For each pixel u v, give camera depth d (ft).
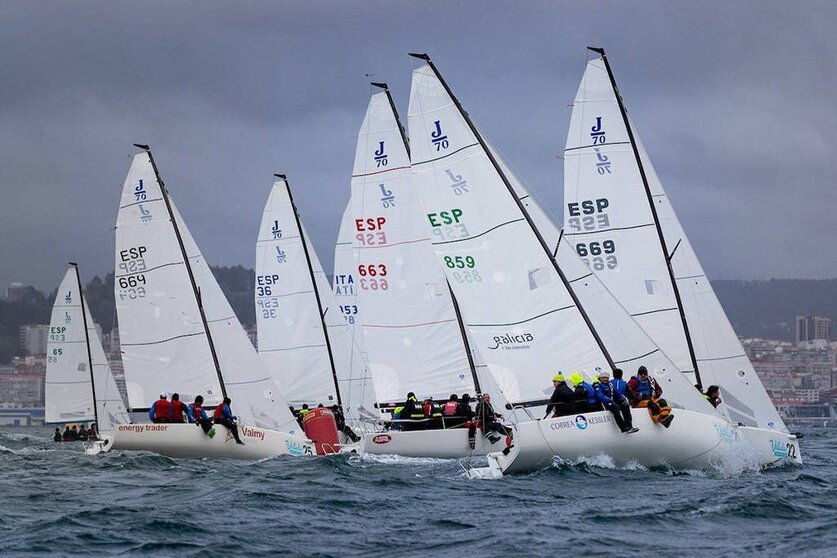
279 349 452.76
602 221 313.12
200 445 345.51
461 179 275.18
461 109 275.39
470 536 185.98
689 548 172.14
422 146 279.49
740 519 195.72
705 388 308.81
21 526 201.46
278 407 384.27
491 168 272.10
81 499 242.99
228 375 385.29
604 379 253.85
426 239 362.33
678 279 311.47
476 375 356.38
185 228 393.50
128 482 280.10
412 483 256.93
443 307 359.87
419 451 326.65
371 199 367.25
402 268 363.35
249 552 176.14
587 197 314.14
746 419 304.91
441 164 277.44
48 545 181.68
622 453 252.83
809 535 178.40
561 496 224.33
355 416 455.22
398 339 362.94
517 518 200.95
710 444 256.93
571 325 267.18
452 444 327.67
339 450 378.73
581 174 314.55
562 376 259.39
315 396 452.35
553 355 268.82
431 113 278.26
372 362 365.40
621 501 216.13
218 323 386.93
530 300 270.05
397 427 345.51
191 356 380.17
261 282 456.04
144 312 381.40
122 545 182.29
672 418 251.80
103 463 331.16
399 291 363.35
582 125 314.55
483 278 274.16
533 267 269.23
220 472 302.66
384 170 366.63
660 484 237.66
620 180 312.50
